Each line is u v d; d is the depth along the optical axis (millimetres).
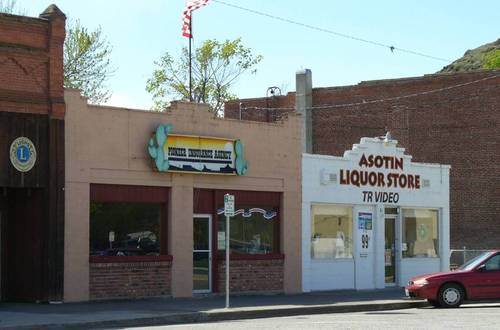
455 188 46906
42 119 21672
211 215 25156
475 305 24188
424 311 21797
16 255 22328
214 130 25016
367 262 29500
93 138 22422
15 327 16516
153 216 23938
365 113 49062
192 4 30219
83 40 45250
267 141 26547
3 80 21094
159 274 23656
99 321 17719
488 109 46219
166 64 57750
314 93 50344
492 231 45812
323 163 28203
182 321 19156
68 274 21797
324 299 24672
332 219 28641
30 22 21609
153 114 23641
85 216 22172
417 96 47938
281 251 26828
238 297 24969
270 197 26703
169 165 23641
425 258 31797
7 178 20969
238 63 58312
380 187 30047
